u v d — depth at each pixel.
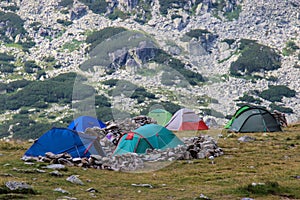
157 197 22.69
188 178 28.34
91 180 26.27
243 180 27.39
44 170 27.67
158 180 27.91
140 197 22.58
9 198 20.20
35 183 23.77
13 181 22.23
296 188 24.73
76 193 22.39
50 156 30.66
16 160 30.69
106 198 21.92
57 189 22.33
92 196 21.98
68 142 31.91
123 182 26.52
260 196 23.30
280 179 27.44
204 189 25.12
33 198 20.50
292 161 34.06
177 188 25.36
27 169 27.20
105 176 28.12
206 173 30.19
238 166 32.38
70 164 30.34
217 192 23.92
